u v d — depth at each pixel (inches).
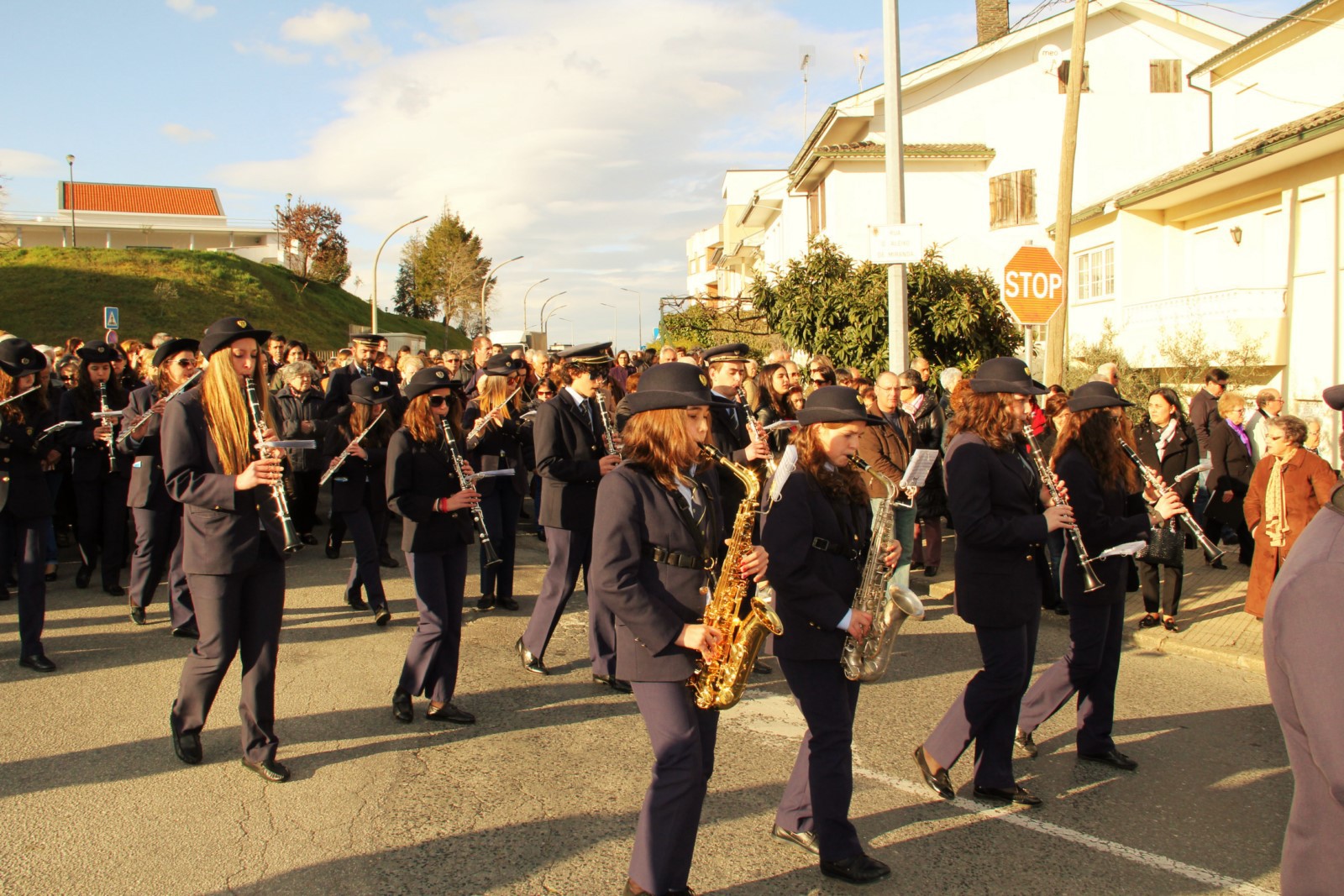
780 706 229.5
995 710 173.3
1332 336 564.7
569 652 270.7
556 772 187.3
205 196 2928.2
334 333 1990.7
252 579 182.4
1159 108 917.2
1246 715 226.2
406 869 149.1
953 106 989.2
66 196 2731.3
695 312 1064.8
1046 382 504.1
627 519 131.0
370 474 307.0
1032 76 960.3
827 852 146.9
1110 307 781.9
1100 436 189.8
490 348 519.8
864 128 999.0
